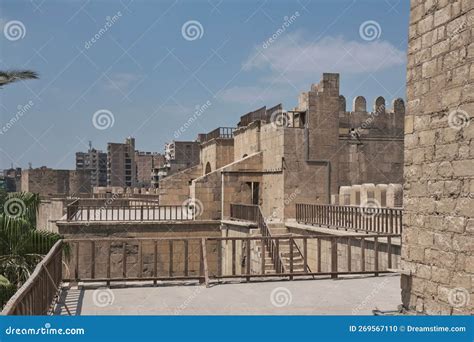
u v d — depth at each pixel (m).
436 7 9.90
